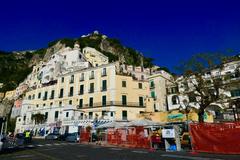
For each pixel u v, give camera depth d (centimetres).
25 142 3109
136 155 1424
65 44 11762
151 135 2025
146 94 5306
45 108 5784
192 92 3438
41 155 1538
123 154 1498
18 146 2469
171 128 1866
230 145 1345
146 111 5044
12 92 10156
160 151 1709
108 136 2781
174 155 1383
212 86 3156
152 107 5100
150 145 1980
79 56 8688
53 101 5994
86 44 11525
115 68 5178
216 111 4138
